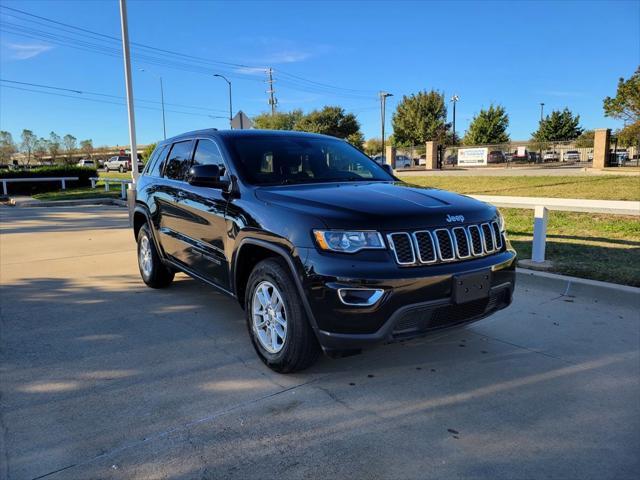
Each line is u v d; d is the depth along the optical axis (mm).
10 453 2734
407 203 3510
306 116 64688
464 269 3365
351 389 3482
